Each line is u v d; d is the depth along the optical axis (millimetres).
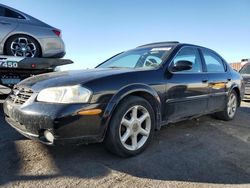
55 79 3438
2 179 2891
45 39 6754
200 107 4762
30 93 3365
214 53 5660
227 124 5598
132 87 3520
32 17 6781
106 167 3242
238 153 3889
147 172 3156
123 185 2857
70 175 3023
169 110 4090
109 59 5121
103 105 3234
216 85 5195
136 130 3598
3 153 3521
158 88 3877
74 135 3086
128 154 3506
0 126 4699
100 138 3270
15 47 6359
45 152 3594
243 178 3105
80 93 3139
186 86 4352
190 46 4898
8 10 6406
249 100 10211
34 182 2855
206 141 4371
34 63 5918
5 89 5785
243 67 11539
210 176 3125
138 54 4766
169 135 4598
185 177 3078
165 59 4238
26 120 3172
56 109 3029
